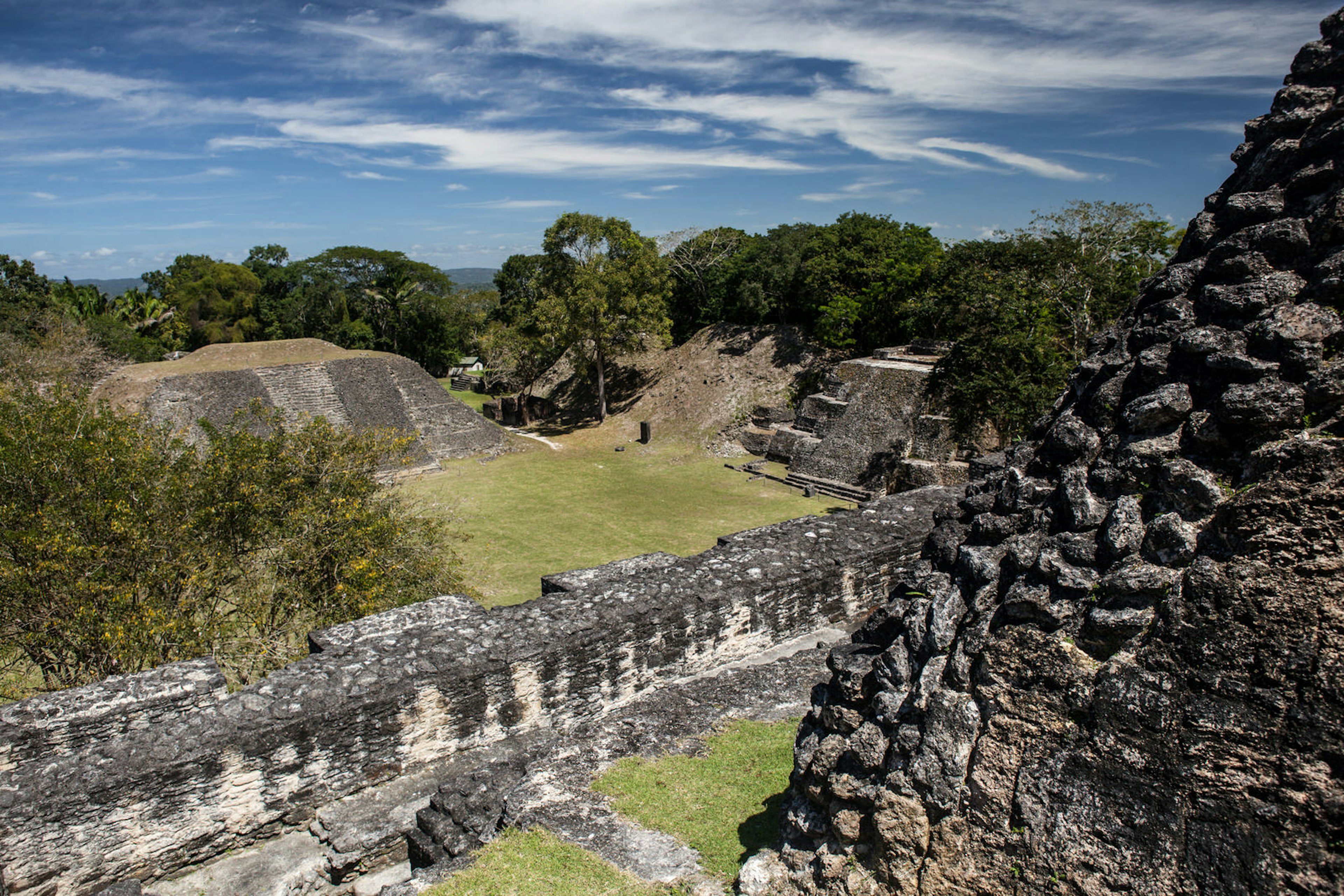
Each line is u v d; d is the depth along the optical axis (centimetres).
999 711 392
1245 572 334
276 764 707
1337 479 319
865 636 490
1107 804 351
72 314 5066
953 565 464
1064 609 380
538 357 5200
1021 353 2542
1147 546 368
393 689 754
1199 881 322
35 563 1143
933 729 410
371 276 7069
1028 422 2453
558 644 839
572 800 631
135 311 6228
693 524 2595
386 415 3644
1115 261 3014
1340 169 383
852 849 436
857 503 2783
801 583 1013
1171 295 432
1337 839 298
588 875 533
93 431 1324
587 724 793
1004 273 2886
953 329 3048
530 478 3306
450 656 800
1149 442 388
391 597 1427
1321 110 407
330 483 1511
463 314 7269
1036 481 440
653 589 942
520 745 820
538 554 2295
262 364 3666
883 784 424
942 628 428
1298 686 315
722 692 828
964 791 393
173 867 672
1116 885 341
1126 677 356
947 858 391
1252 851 312
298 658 1278
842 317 3694
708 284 4900
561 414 4653
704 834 568
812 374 3703
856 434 2997
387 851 689
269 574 1362
